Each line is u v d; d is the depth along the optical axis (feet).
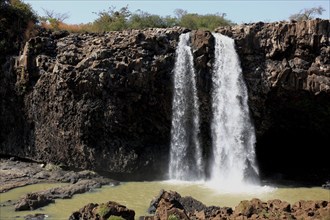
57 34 111.86
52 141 102.73
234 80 106.93
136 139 104.17
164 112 105.19
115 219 56.49
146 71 100.73
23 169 98.94
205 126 107.55
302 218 58.08
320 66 105.40
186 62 105.29
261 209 61.98
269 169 115.14
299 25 106.42
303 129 115.55
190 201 70.33
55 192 81.87
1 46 110.32
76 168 101.09
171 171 104.63
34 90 103.96
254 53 107.65
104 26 136.46
